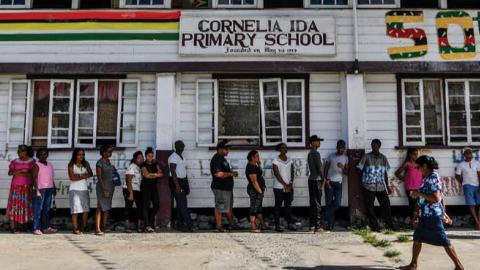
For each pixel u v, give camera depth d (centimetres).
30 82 1194
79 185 1070
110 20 1190
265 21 1181
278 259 784
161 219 1127
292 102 1193
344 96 1180
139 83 1193
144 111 1191
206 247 881
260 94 1193
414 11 1187
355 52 1170
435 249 853
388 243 906
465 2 1254
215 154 1099
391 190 1159
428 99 1199
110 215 1164
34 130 1190
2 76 1200
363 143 1148
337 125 1183
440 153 1171
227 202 1073
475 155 1173
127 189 1082
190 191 1166
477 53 1177
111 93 1200
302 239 968
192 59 1177
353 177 1138
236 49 1173
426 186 693
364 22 1188
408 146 1177
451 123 1191
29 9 1196
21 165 1079
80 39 1185
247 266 738
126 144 1180
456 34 1183
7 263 757
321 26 1180
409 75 1196
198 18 1184
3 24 1190
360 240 955
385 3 1231
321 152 1173
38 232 1046
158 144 1152
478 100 1196
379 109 1187
